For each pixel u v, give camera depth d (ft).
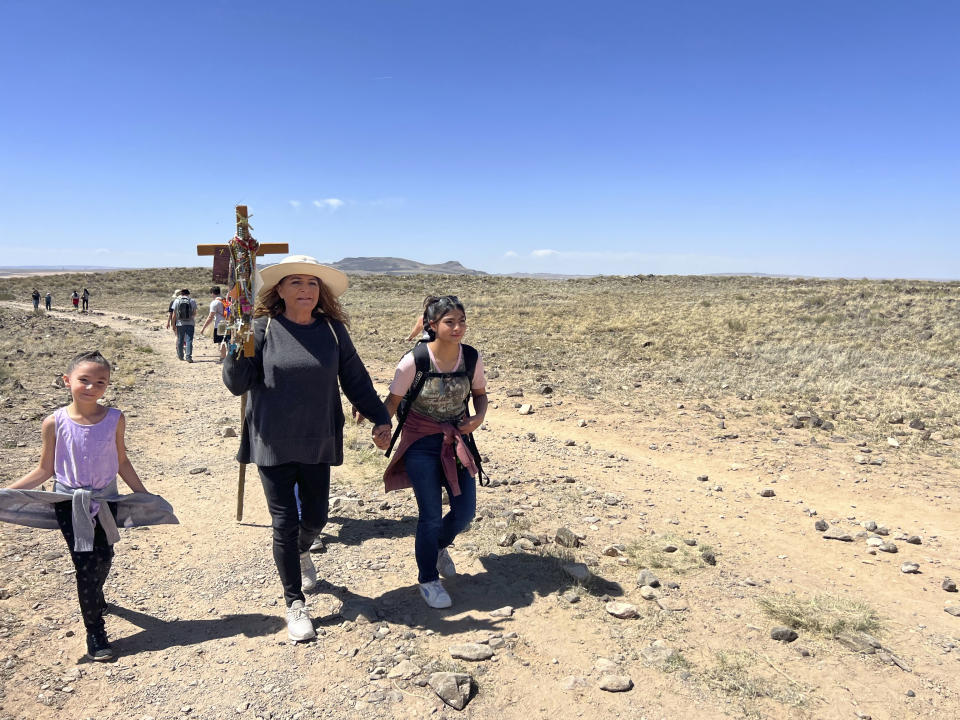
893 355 41.81
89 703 8.84
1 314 92.27
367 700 8.93
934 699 9.24
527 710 8.79
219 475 19.83
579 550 14.23
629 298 98.37
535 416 29.17
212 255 13.42
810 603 11.99
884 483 19.79
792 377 36.73
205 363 46.55
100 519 9.82
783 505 18.10
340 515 16.38
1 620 10.82
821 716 8.78
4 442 21.91
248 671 9.59
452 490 11.59
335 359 10.75
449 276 221.46
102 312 127.44
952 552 14.96
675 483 19.79
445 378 11.45
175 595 12.12
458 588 12.32
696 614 11.52
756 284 138.21
